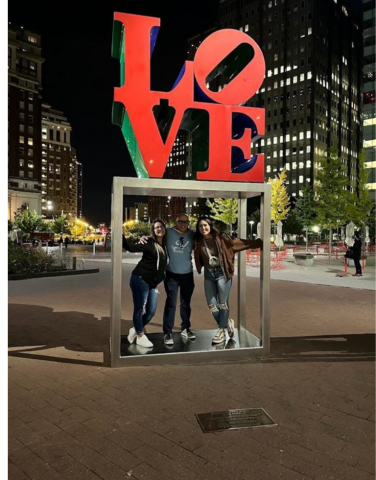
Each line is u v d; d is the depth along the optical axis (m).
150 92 5.36
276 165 112.88
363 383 4.61
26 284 13.04
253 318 8.16
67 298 10.28
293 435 3.39
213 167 5.64
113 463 2.96
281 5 111.94
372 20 62.03
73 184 198.25
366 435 3.40
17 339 6.36
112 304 5.14
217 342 5.79
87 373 4.88
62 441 3.27
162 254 5.62
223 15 125.56
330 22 115.00
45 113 170.12
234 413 3.79
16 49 95.44
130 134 6.04
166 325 5.82
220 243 5.76
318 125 109.00
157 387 4.44
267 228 5.68
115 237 5.16
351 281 13.98
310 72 107.19
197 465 2.94
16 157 95.62
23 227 75.75
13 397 4.14
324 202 25.45
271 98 114.38
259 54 5.64
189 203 150.25
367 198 30.73
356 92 134.38
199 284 12.98
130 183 5.24
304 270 18.33
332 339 6.48
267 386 4.50
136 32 5.31
